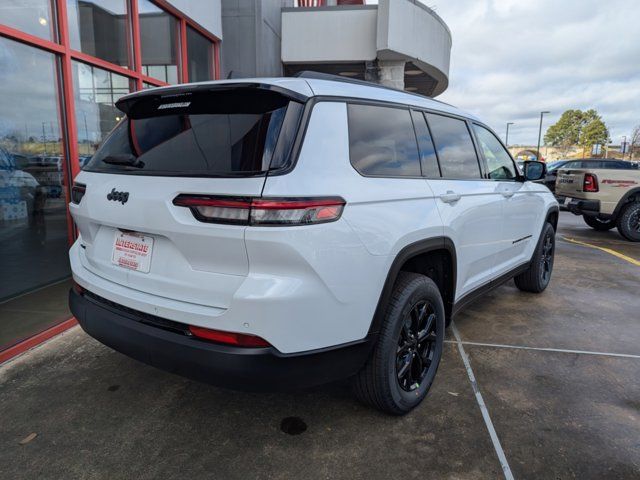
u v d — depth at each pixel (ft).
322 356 6.68
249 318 6.10
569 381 9.91
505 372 10.28
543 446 7.73
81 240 9.00
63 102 15.01
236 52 28.27
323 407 8.82
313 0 55.31
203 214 6.20
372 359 7.75
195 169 6.64
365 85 8.46
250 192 5.99
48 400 8.93
